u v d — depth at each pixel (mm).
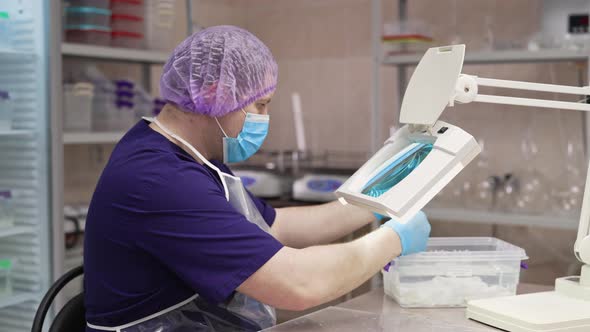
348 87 3732
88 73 2979
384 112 3605
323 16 3795
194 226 1341
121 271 1433
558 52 2715
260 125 1567
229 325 1569
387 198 1280
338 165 3670
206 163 1535
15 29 2555
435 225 3398
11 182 2602
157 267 1428
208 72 1468
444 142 1335
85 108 2846
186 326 1521
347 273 1417
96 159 3381
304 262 1365
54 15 2484
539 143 3148
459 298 1558
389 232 1515
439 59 1395
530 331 1320
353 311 1521
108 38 2908
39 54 2502
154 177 1367
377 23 3078
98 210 1432
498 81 1379
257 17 4047
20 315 2625
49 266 2541
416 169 1312
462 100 1341
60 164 2535
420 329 1384
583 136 2945
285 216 1860
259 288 1342
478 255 1570
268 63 1556
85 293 1525
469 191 3053
